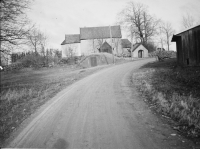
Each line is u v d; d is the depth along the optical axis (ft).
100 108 24.38
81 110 24.12
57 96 33.27
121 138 15.64
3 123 21.67
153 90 29.99
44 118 22.06
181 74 40.88
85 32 184.85
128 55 169.17
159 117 19.52
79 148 14.46
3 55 45.75
